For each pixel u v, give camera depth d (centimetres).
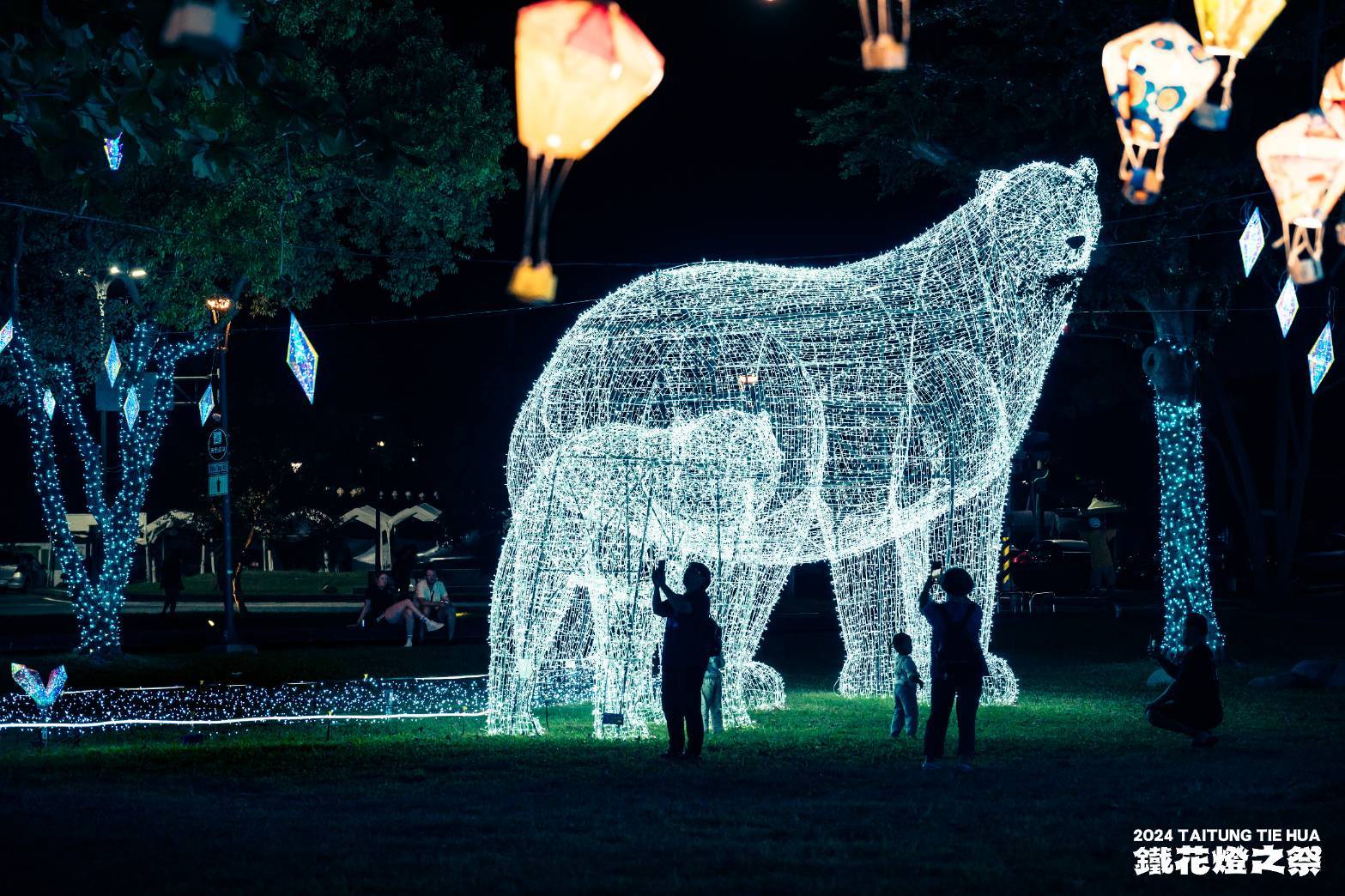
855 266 1326
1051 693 1445
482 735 1180
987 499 1330
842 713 1285
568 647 1548
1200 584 1664
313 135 713
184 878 636
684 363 1215
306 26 1731
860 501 1279
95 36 642
